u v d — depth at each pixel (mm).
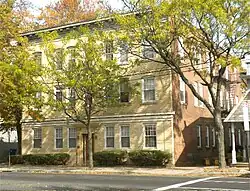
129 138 33312
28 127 38750
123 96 33938
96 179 21391
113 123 34125
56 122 37125
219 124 26969
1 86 30641
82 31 28641
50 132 37438
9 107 36312
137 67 33312
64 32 36375
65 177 23266
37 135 38312
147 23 25062
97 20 29641
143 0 24531
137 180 20453
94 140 34781
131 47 27797
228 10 23969
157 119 32219
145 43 28500
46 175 25453
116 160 32750
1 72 29656
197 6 23188
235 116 29438
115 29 29750
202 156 36000
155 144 32188
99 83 28609
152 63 32781
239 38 24344
